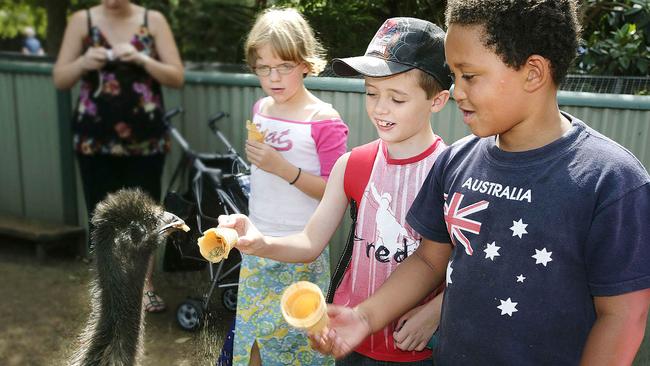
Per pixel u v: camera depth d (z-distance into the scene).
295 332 2.64
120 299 2.12
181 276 4.30
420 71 1.93
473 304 1.49
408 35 1.92
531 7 1.32
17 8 8.41
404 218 2.00
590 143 1.40
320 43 3.71
